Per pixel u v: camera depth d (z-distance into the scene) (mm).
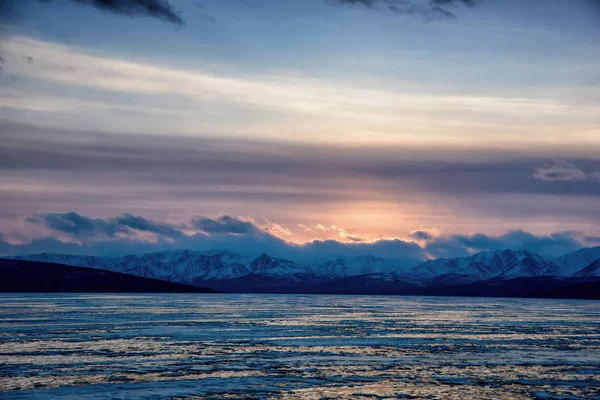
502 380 47562
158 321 100188
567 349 66125
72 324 91875
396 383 46062
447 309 166375
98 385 44438
